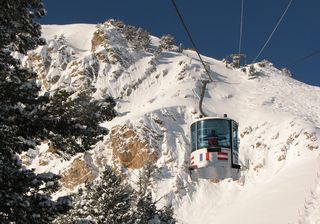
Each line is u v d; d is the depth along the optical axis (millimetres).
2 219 9930
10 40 10562
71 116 10680
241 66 177875
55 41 181750
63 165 111062
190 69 157000
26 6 10555
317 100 153625
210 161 16797
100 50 168875
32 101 10039
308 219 14938
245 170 103500
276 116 121312
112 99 11062
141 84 155750
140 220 27016
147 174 31781
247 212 77875
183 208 93125
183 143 113938
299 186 80500
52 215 10055
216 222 82250
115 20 194375
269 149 107875
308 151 100000
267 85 159125
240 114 131500
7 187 9633
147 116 119250
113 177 25750
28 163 118562
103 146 112625
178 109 126938
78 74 160375
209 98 140000
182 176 102062
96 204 24547
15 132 10133
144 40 178875
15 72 10539
